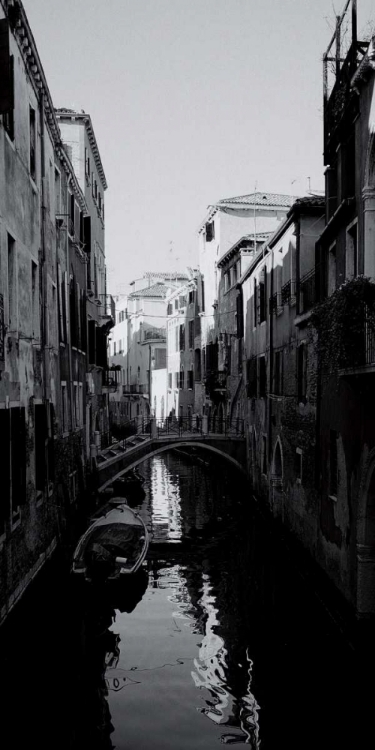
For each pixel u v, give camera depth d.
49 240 16.36
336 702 9.84
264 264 23.55
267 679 10.59
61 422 17.94
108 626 13.01
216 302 36.94
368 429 10.82
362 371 9.90
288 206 36.47
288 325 19.30
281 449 20.19
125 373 64.88
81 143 27.34
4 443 10.19
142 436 27.58
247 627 12.83
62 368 18.70
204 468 37.62
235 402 31.23
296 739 8.82
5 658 10.12
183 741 8.74
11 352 11.42
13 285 12.02
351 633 11.18
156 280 65.06
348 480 12.20
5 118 11.22
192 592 15.09
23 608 11.79
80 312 23.64
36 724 9.21
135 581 15.16
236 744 8.73
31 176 14.04
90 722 9.21
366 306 10.09
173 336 50.78
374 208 11.02
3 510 10.07
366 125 11.01
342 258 12.90
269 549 19.05
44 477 13.62
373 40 10.09
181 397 47.16
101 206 34.59
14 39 12.23
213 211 36.94
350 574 11.90
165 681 10.52
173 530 21.53
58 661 11.34
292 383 18.56
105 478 25.06
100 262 33.75
